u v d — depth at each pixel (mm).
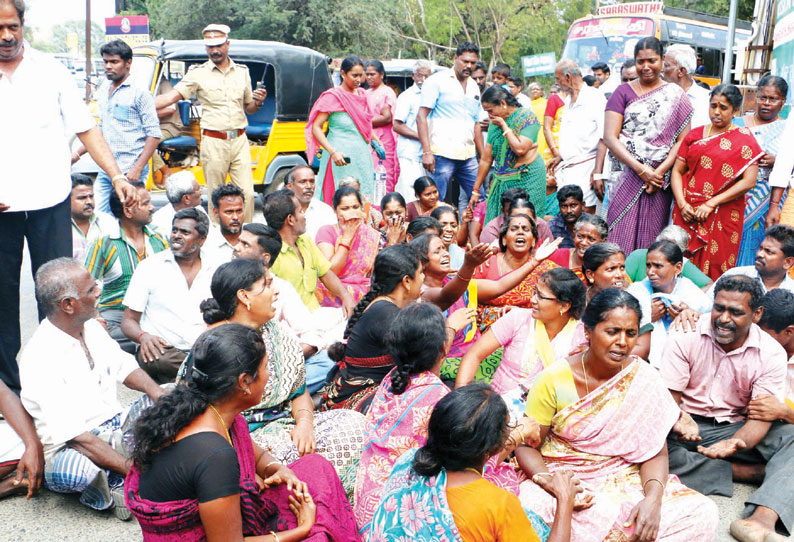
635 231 6160
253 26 26766
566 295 3582
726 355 3910
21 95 4137
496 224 5969
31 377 3508
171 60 9766
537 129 6730
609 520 3006
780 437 3793
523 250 4738
